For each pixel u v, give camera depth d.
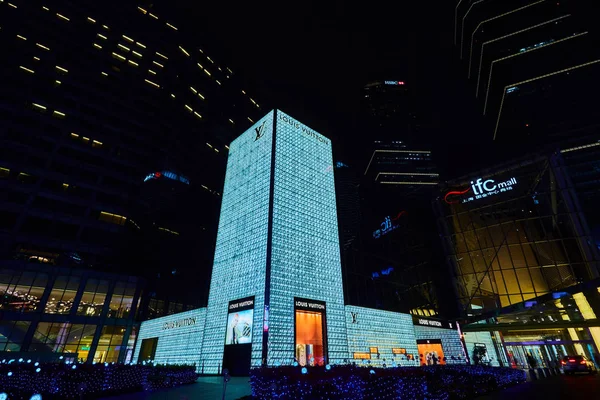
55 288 50.34
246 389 19.58
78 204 62.25
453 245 55.78
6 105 60.78
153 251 66.94
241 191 43.53
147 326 53.06
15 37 67.31
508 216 52.84
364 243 51.69
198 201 80.94
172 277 61.88
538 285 47.03
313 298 36.06
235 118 109.38
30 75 66.25
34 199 57.81
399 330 42.66
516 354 43.75
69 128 66.88
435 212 59.41
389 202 65.06
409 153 196.62
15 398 14.56
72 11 77.62
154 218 71.31
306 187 42.34
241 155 47.41
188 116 91.12
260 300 32.53
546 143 122.25
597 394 14.33
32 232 55.56
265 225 36.16
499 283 49.69
